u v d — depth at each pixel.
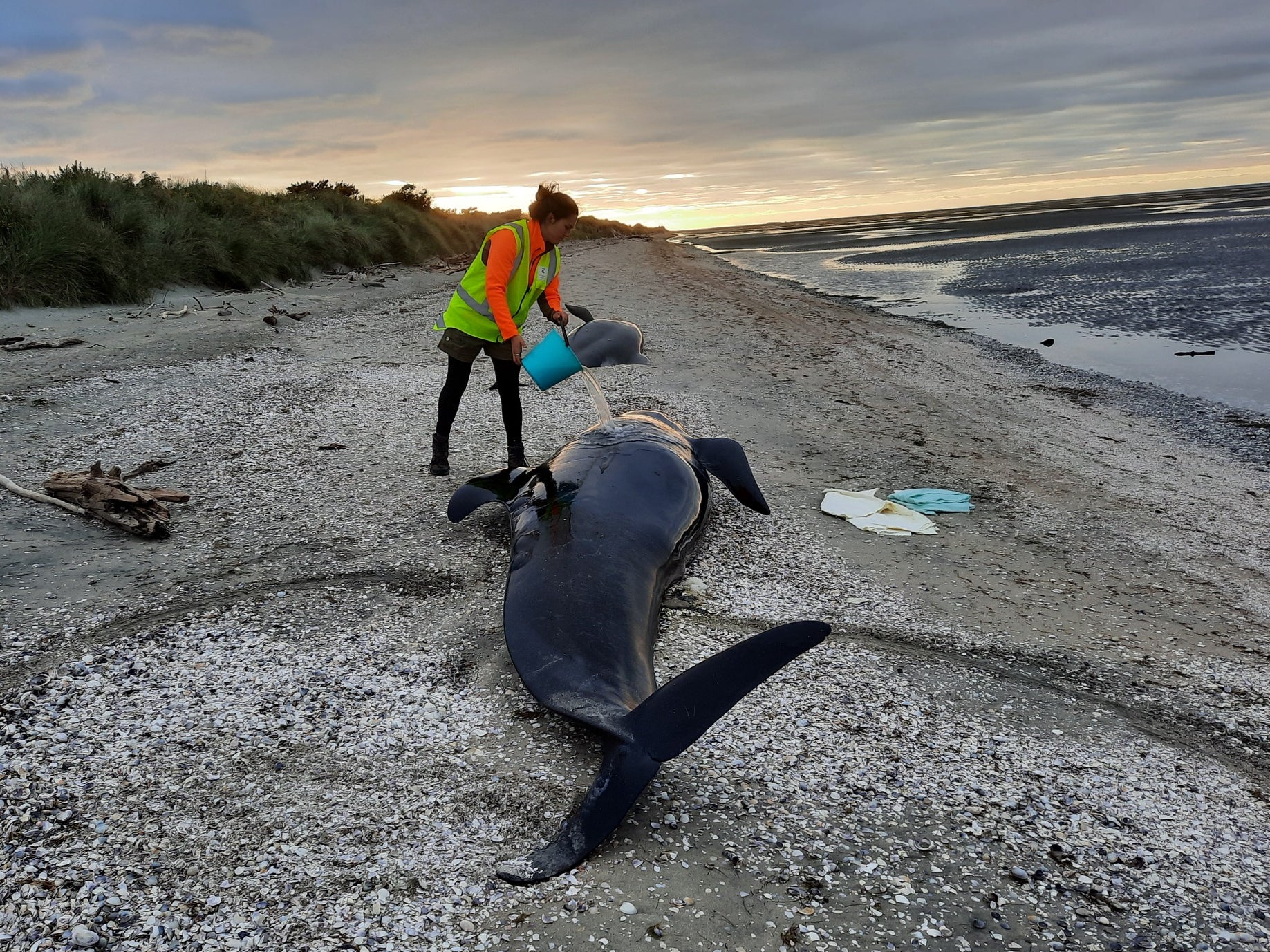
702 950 2.46
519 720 3.51
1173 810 3.23
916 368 11.76
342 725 3.39
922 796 3.20
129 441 6.61
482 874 2.70
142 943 2.35
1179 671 4.26
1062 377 11.38
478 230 36.59
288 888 2.58
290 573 4.65
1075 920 2.66
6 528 4.79
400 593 4.52
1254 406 9.77
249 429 7.20
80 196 14.32
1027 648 4.39
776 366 11.45
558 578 3.77
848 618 4.59
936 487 6.86
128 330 10.98
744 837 2.93
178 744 3.19
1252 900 2.80
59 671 3.54
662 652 4.11
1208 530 6.20
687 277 25.72
